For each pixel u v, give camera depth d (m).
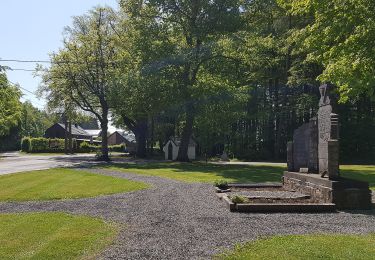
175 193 16.25
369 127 48.72
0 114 63.25
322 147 14.98
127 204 13.43
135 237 8.71
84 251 7.58
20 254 7.39
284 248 7.68
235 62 40.75
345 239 8.41
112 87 42.25
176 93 38.38
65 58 46.91
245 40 39.72
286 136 54.94
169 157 52.03
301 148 18.44
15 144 95.56
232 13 38.59
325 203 12.48
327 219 10.80
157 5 39.22
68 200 14.55
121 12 48.12
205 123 47.00
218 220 10.62
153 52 38.84
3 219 10.80
